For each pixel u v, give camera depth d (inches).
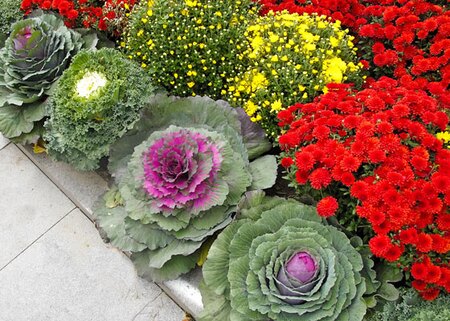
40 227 51.1
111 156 46.8
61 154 49.3
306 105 42.1
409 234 35.2
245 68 50.9
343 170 37.1
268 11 54.4
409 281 39.4
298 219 38.7
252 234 39.3
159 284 45.2
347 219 39.9
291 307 35.3
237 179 43.3
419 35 46.9
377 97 39.8
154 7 50.4
